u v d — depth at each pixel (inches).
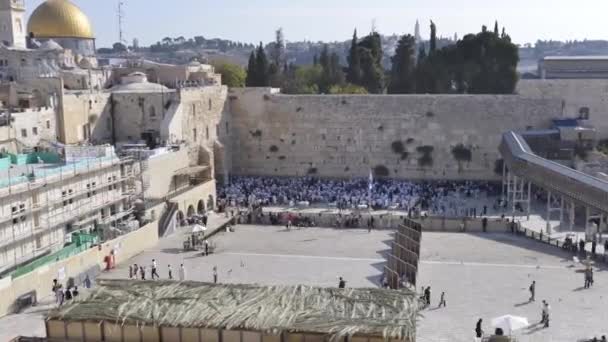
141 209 2229.3
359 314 1066.1
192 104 2977.4
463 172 3272.6
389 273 1593.3
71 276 1625.2
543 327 1318.9
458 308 1445.6
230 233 2283.5
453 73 3747.5
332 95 3344.0
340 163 3385.8
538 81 3213.6
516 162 2500.0
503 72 3624.5
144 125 2874.0
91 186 1988.2
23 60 3238.2
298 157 3430.1
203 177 2910.9
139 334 1056.8
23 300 1444.4
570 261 1857.8
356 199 2805.1
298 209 2706.7
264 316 1058.1
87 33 3986.2
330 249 2041.1
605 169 2812.5
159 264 1860.2
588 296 1524.4
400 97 3275.1
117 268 1812.3
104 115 2824.8
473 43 3676.2
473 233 2269.9
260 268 1811.0
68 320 1074.1
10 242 1600.6
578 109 3206.2
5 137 2144.4
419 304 1168.8
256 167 3486.7
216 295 1170.6
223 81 4783.5
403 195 2886.3
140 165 2292.1
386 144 3326.8
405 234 1903.3
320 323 1026.7
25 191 1651.1
